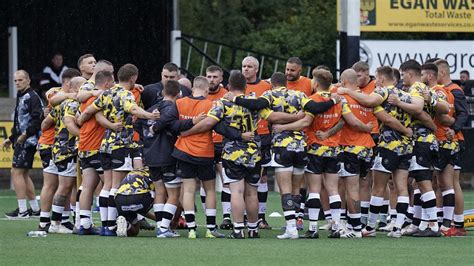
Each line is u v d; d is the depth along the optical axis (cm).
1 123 5831
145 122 3538
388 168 3584
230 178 3494
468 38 8881
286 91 3494
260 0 10188
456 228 3759
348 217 3634
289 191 3516
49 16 7069
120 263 2850
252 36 9756
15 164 4453
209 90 3859
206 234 3578
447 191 3728
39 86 6750
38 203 4997
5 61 7406
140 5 6731
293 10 10169
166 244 3303
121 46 6800
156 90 3797
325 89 3503
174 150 3506
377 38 8800
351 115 3519
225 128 3456
